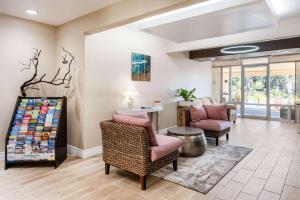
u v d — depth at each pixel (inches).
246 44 205.8
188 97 238.2
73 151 148.9
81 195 93.4
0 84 133.0
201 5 120.2
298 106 279.4
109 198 91.1
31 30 144.7
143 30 156.9
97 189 99.0
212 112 193.0
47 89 155.9
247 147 165.6
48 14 131.6
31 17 137.3
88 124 143.7
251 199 90.0
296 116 281.7
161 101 215.5
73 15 133.2
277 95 303.0
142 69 188.5
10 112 137.9
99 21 123.3
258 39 174.4
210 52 240.2
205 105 202.2
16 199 89.7
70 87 149.5
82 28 136.3
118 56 164.2
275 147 165.6
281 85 299.3
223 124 174.2
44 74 152.6
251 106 327.0
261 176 112.3
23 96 139.6
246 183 104.6
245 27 147.8
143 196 93.0
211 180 107.9
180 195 93.8
